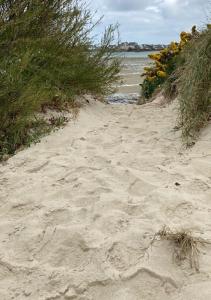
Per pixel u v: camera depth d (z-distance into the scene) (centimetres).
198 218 293
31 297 236
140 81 1620
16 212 332
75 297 233
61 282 243
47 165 427
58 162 431
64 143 508
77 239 277
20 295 238
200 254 250
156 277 237
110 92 817
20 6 627
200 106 509
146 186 351
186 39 907
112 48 783
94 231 286
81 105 701
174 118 608
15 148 493
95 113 703
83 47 747
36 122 556
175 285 231
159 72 899
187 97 514
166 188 342
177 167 392
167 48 940
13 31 622
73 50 720
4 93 500
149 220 293
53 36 685
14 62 581
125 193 342
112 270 245
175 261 247
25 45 629
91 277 242
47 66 662
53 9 691
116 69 795
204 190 341
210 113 504
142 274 240
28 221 309
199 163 395
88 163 425
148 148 477
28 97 531
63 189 357
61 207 324
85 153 464
